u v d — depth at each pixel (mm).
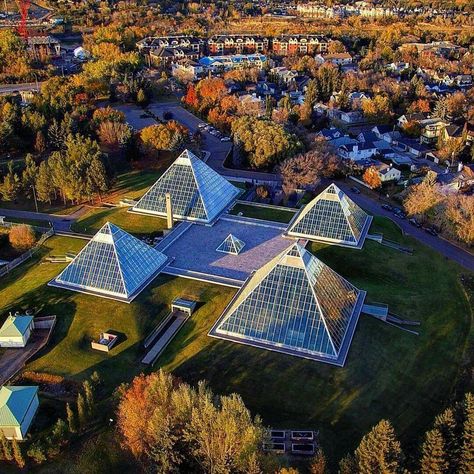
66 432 86688
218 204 162500
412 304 121312
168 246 141375
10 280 131750
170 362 103312
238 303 110125
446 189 167875
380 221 159000
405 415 92562
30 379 99688
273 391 95938
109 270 121562
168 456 77375
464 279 133000
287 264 107125
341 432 88688
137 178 189875
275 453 79688
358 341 107000
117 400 92938
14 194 171875
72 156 181625
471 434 75312
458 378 101000
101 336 109562
